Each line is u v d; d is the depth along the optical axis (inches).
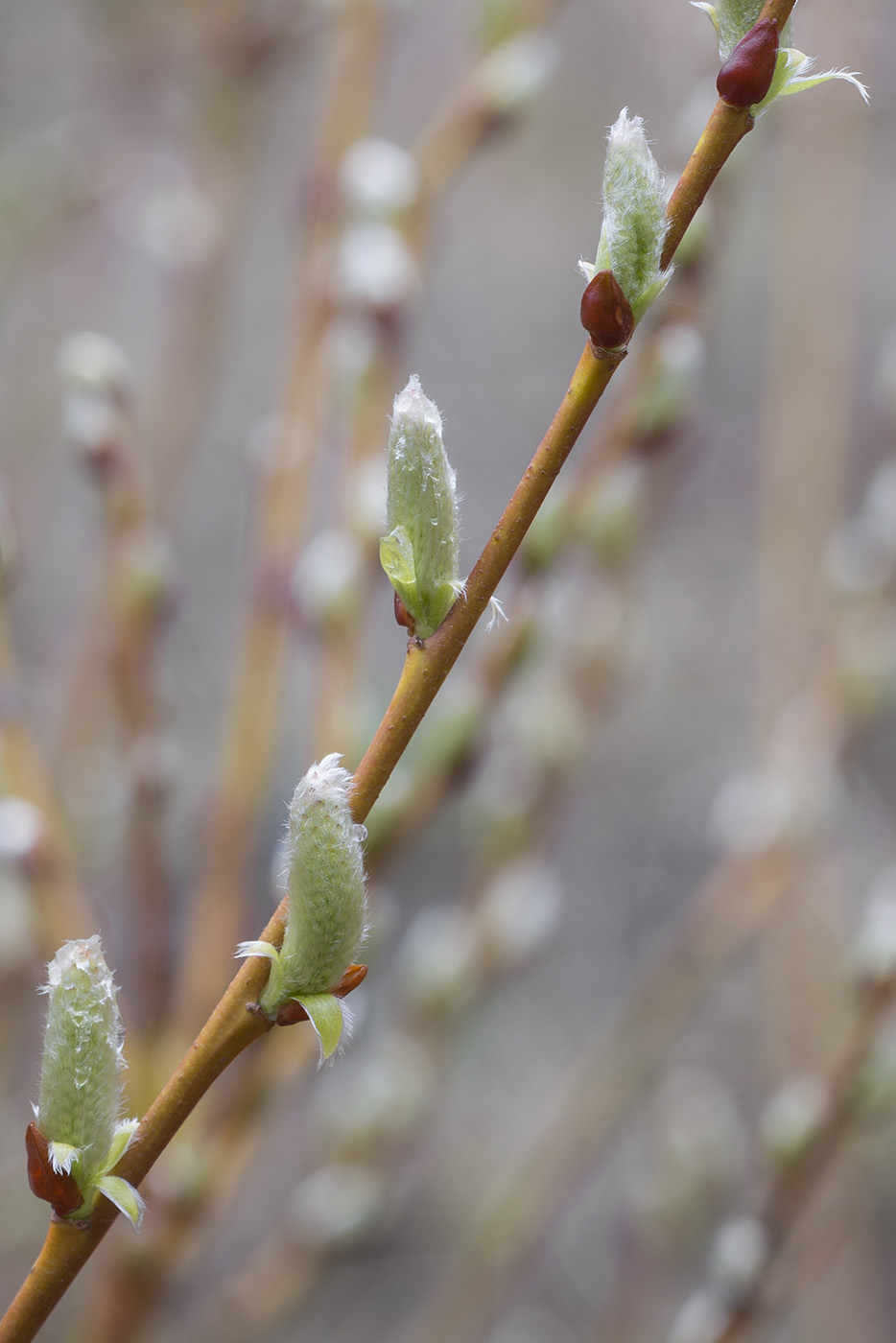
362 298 28.0
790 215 51.9
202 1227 26.8
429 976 33.6
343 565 27.8
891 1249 53.0
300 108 66.9
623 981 77.2
